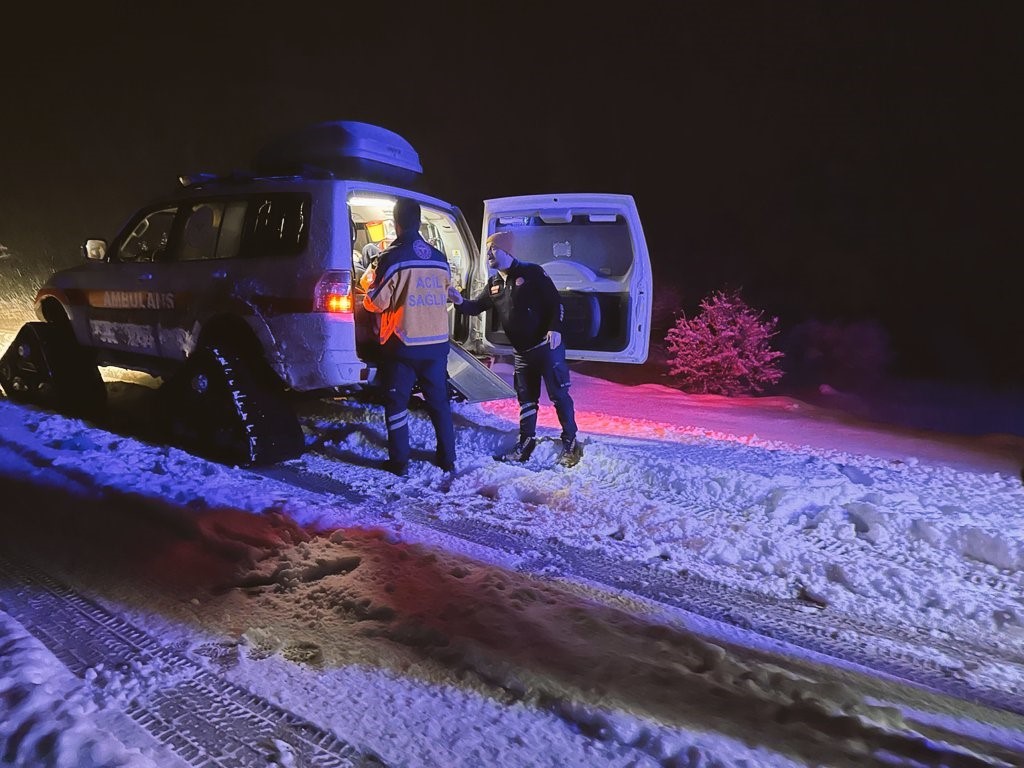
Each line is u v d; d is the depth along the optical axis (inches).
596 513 172.9
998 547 153.5
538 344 206.1
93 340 250.5
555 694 98.5
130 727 91.8
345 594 125.5
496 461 213.2
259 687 101.8
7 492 170.9
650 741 90.7
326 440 227.9
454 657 107.2
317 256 187.6
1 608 121.7
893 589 139.1
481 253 245.9
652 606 131.1
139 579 133.6
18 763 79.2
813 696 100.1
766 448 245.4
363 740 91.2
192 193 226.4
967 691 109.6
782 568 147.5
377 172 233.0
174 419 211.5
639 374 411.8
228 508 162.1
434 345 196.2
